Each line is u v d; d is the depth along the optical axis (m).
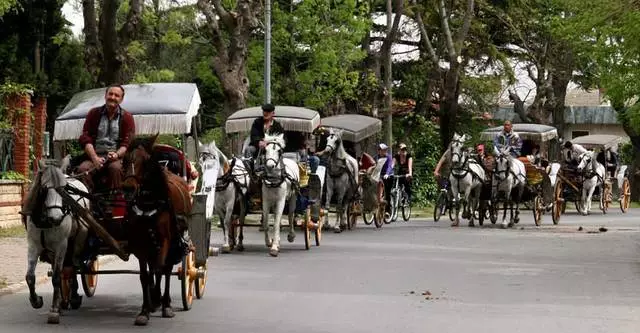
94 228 12.97
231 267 19.95
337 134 29.36
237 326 13.12
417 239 27.33
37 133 29.56
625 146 66.50
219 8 34.66
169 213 13.34
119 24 40.44
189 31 41.84
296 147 27.58
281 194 22.31
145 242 13.17
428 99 52.78
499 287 17.31
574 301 15.73
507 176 32.69
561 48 56.06
